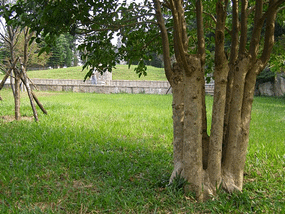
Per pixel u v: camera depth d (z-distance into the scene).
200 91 3.04
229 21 4.86
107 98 17.48
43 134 5.89
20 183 3.42
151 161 4.55
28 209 2.80
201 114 3.09
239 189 3.24
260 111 12.14
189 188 3.13
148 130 6.98
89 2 3.21
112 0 3.40
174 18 2.70
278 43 4.63
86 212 2.86
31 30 2.99
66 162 4.33
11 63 8.47
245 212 2.89
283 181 3.79
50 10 2.83
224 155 3.36
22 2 2.86
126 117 8.92
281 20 4.66
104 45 3.94
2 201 2.92
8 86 25.61
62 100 15.08
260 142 5.90
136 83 28.98
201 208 2.93
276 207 3.03
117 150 5.18
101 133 6.29
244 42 3.08
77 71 40.53
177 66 3.37
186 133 3.10
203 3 4.32
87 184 3.55
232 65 3.29
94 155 4.63
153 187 3.48
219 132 3.13
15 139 5.55
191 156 3.10
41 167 4.02
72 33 3.28
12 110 10.06
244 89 3.19
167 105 13.44
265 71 23.52
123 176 3.78
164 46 3.46
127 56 4.40
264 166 4.41
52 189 3.31
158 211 2.88
